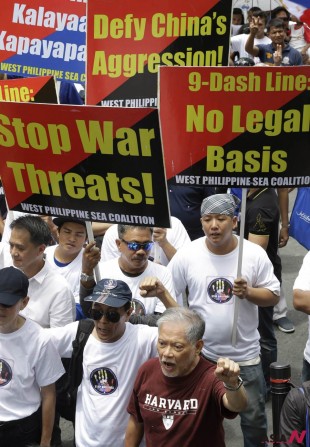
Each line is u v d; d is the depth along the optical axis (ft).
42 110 17.85
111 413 17.30
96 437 17.40
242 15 48.11
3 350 17.57
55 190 18.43
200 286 20.22
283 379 16.48
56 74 26.78
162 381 16.07
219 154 18.89
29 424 17.93
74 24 26.45
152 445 16.16
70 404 18.53
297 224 23.56
